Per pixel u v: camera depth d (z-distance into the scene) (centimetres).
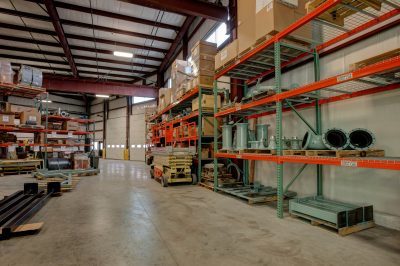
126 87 1575
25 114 914
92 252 233
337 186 390
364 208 306
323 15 330
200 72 648
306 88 310
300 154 352
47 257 223
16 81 888
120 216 357
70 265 208
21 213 326
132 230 296
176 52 1517
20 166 915
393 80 311
